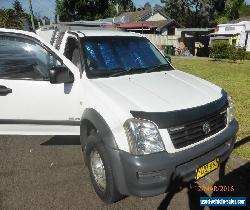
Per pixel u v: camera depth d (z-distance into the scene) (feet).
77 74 12.91
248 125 19.95
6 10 84.74
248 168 14.42
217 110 11.52
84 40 14.16
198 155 10.55
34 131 13.79
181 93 11.79
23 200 12.03
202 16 188.55
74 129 13.38
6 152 16.10
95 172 12.07
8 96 13.16
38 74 13.25
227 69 53.78
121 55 14.51
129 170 9.86
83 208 11.59
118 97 11.16
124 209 11.55
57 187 12.97
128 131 10.02
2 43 13.34
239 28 99.04
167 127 10.03
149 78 13.35
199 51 107.34
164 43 113.50
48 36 18.20
